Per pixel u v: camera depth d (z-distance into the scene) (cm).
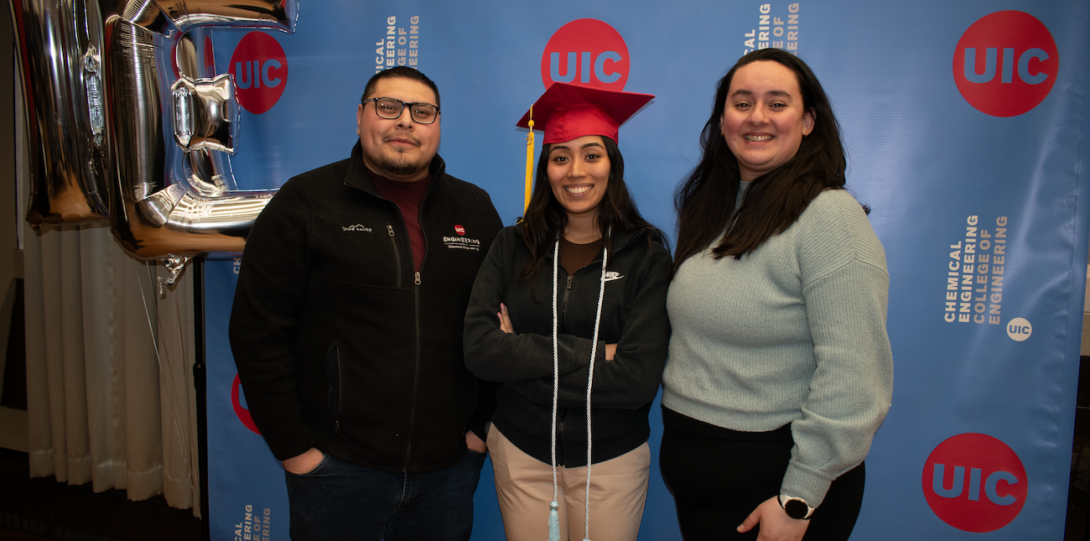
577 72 158
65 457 222
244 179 179
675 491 108
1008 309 141
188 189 148
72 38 144
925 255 145
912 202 145
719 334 95
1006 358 141
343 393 122
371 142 122
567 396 105
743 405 94
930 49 141
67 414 216
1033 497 141
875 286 83
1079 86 134
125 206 140
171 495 202
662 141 155
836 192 91
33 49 143
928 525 147
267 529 185
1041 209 138
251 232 124
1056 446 139
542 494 118
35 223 158
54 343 217
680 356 103
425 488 130
